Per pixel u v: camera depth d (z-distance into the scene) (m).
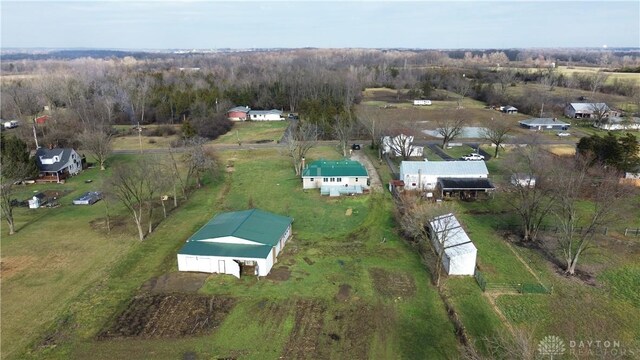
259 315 34.12
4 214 54.72
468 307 34.84
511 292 37.00
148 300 36.16
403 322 33.28
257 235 42.66
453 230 43.03
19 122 110.38
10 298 36.38
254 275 39.97
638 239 46.69
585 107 120.25
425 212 47.19
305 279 39.31
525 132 100.38
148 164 65.62
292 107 135.50
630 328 32.19
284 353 29.97
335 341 31.16
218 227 44.78
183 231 49.47
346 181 63.03
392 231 49.28
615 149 61.69
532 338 30.70
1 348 30.50
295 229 50.22
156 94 126.00
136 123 119.62
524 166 66.06
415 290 37.56
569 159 65.19
